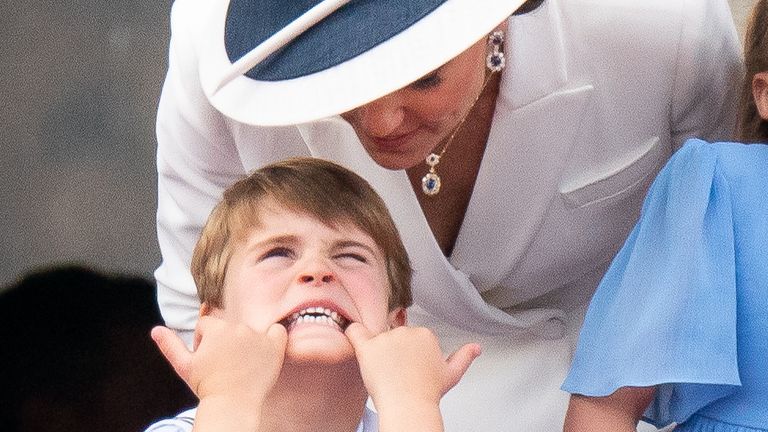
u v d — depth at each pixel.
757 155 8.52
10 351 16.47
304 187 8.70
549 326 10.90
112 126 17.73
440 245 10.11
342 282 8.48
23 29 17.45
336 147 9.59
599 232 10.20
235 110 7.63
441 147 9.48
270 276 8.39
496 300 10.75
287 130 9.76
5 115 17.64
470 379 10.80
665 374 8.23
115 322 16.89
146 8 17.50
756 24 8.97
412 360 8.04
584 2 9.28
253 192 8.73
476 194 9.65
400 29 7.34
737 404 8.30
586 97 9.41
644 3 9.35
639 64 9.45
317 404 8.38
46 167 17.80
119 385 16.55
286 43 7.59
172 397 16.50
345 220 8.62
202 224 10.61
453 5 7.33
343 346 8.09
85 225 17.83
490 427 10.73
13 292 17.23
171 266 10.96
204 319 8.13
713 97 9.86
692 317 8.26
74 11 17.47
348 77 7.34
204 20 9.78
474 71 8.07
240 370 7.87
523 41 9.10
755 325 8.26
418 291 10.18
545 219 9.96
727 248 8.34
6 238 17.91
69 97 17.67
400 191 9.55
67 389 16.44
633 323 8.50
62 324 16.67
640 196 10.15
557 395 10.82
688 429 8.52
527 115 9.33
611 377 8.45
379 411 7.86
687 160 8.59
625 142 9.79
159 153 10.59
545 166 9.59
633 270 8.65
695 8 9.45
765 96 8.77
